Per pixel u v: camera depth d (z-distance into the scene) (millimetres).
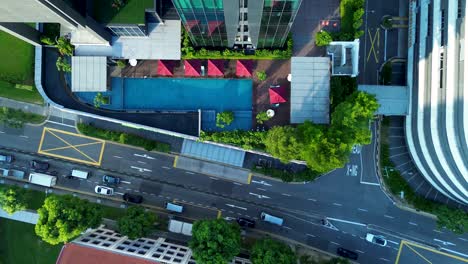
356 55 66688
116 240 71562
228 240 66188
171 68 68312
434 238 75000
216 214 77250
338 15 68812
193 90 69312
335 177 75750
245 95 68688
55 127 77438
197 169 76812
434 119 62406
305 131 60688
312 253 76125
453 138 58625
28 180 78125
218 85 69000
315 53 68438
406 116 71750
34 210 77812
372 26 73500
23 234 77938
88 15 59750
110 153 77562
